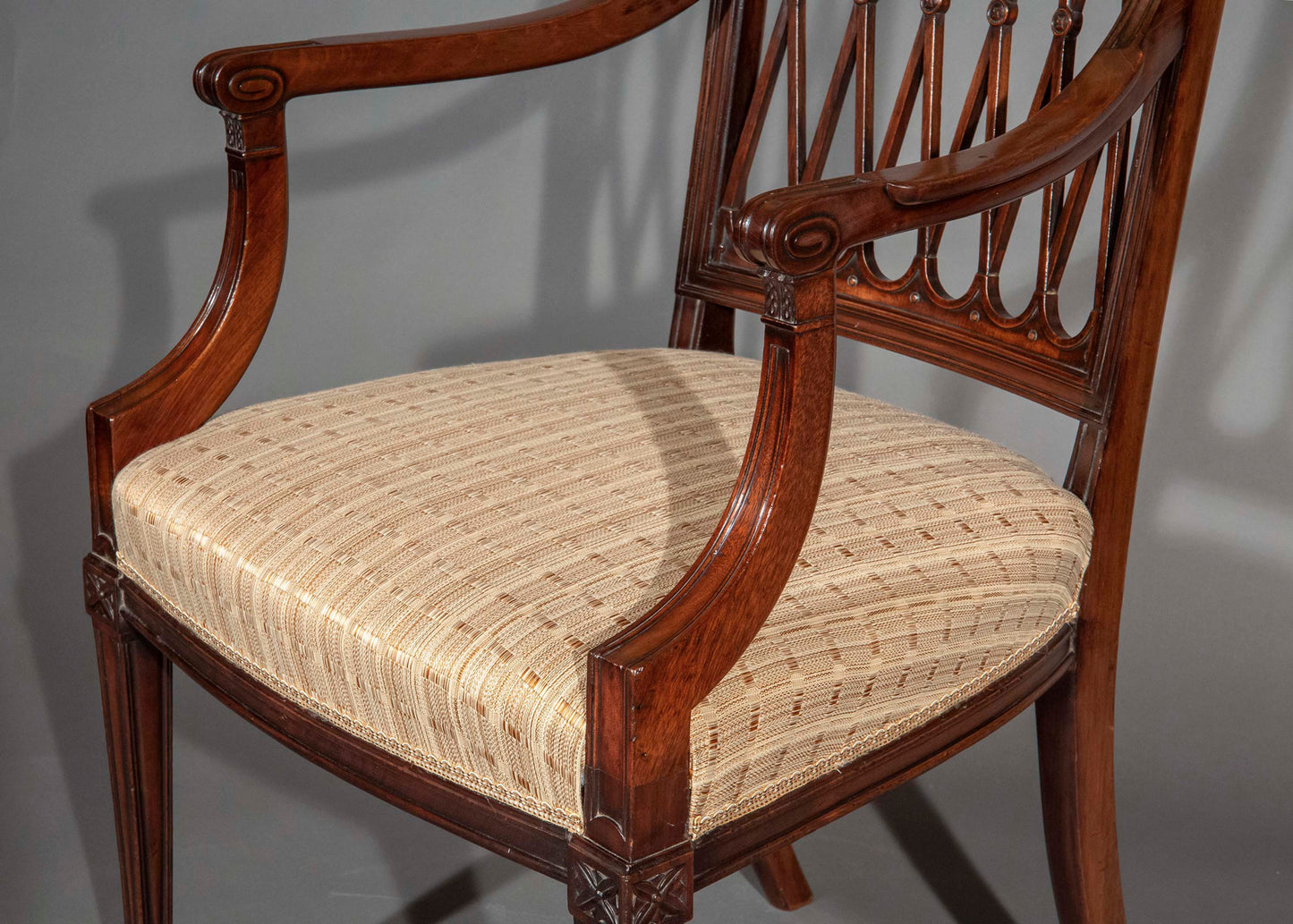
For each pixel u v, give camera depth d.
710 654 0.60
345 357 1.63
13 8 1.51
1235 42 1.32
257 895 1.24
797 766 0.67
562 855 0.63
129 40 1.53
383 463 0.80
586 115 1.55
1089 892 0.90
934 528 0.75
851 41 1.00
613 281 1.61
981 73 0.93
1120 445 0.84
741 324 1.63
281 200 0.92
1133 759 1.39
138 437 0.87
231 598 0.75
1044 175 0.70
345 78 0.91
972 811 1.39
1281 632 1.44
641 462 0.80
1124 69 0.74
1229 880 1.26
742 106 1.09
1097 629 0.85
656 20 1.04
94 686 1.51
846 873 1.31
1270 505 1.43
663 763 0.59
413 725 0.67
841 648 0.67
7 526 1.63
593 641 0.63
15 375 1.62
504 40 0.96
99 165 1.57
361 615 0.68
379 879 1.28
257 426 0.86
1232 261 1.38
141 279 1.60
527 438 0.83
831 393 0.63
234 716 1.52
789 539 0.63
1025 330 0.89
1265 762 1.38
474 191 1.58
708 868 0.64
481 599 0.66
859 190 0.61
